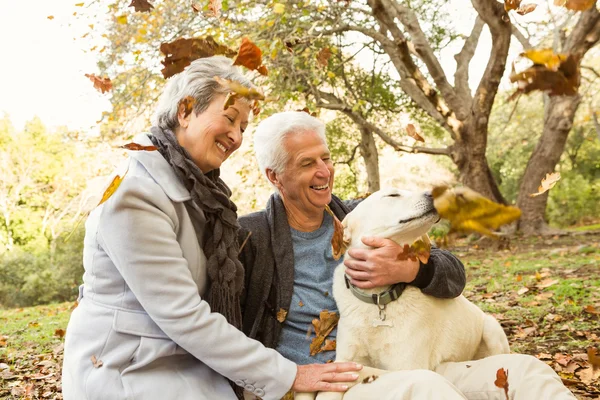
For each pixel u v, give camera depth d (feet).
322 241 8.96
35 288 46.93
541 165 54.39
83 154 77.87
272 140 8.69
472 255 41.81
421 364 8.21
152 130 7.74
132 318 6.79
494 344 9.36
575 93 4.14
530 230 54.08
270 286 8.51
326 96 50.39
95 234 7.01
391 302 8.32
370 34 41.65
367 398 6.97
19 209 88.94
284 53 35.45
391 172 69.92
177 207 7.22
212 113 7.48
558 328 16.20
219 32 27.12
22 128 94.84
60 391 14.61
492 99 44.88
